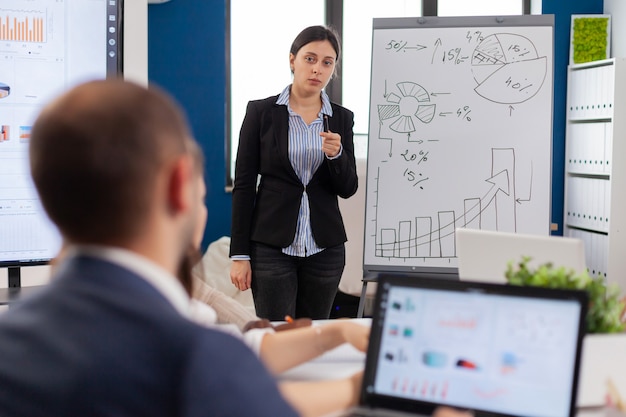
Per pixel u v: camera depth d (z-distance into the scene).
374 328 1.30
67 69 2.78
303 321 1.84
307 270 3.02
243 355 0.74
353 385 1.36
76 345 0.74
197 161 0.86
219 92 4.91
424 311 1.28
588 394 1.42
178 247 0.83
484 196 3.60
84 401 0.73
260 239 2.96
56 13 2.75
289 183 2.99
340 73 5.24
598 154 5.00
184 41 4.81
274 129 2.97
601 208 4.98
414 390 1.25
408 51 3.70
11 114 2.72
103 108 0.77
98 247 0.79
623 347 1.42
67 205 0.78
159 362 0.73
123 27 2.84
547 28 3.68
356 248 4.71
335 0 5.17
